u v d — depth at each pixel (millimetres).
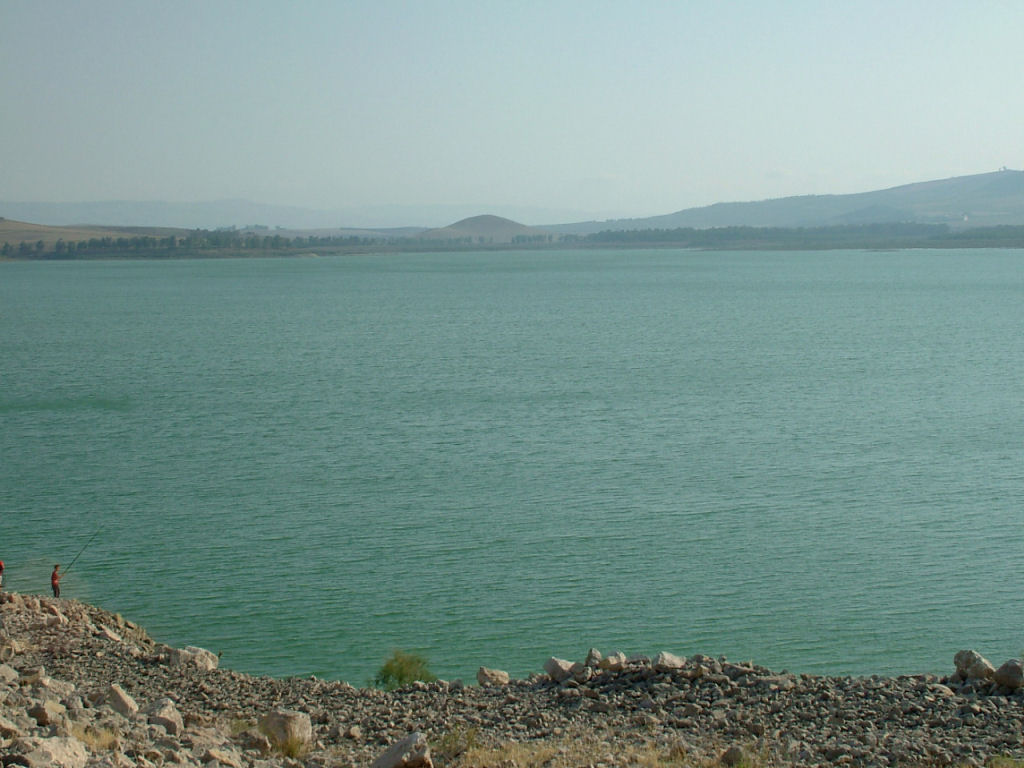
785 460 67188
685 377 108625
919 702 19703
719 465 65875
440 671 35625
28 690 20672
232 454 70625
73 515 55562
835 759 17047
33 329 172875
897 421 81250
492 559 47594
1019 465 65188
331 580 44906
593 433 77000
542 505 56594
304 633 39094
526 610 41312
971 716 18750
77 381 108125
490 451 70750
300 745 18438
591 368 117125
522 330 168250
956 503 56438
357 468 66062
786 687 21047
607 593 43094
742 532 51438
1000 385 100625
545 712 20953
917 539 50094
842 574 45219
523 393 97562
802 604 41750
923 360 122500
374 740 19594
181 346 144875
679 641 38281
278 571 46125
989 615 40656
